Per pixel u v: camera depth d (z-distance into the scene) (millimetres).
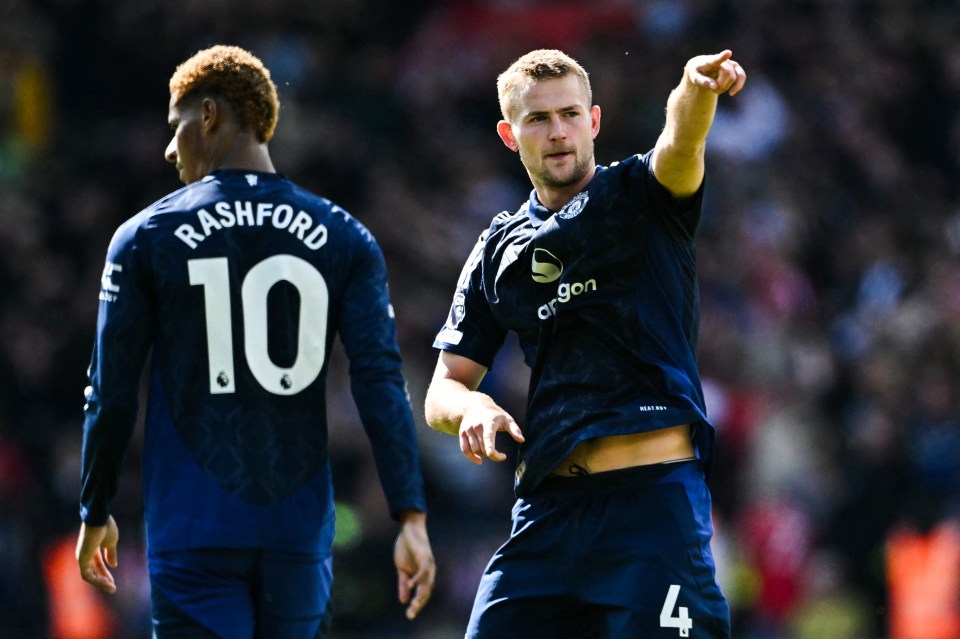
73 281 47500
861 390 47625
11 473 41750
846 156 56844
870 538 44000
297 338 16000
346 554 39406
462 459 42062
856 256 53750
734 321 48062
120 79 53688
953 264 53594
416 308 47031
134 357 15672
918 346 48156
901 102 60125
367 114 52938
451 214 50812
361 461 41344
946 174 59781
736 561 41875
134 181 49938
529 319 15617
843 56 59219
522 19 57094
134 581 38000
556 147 15398
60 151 51594
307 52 52875
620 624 14977
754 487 44312
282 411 15844
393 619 39312
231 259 15875
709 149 54219
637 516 15141
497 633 15633
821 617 42031
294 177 49156
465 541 40625
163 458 15688
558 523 15445
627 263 15266
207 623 15406
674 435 15367
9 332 45031
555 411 15406
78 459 41812
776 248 51781
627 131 53531
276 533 15656
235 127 16406
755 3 58875
